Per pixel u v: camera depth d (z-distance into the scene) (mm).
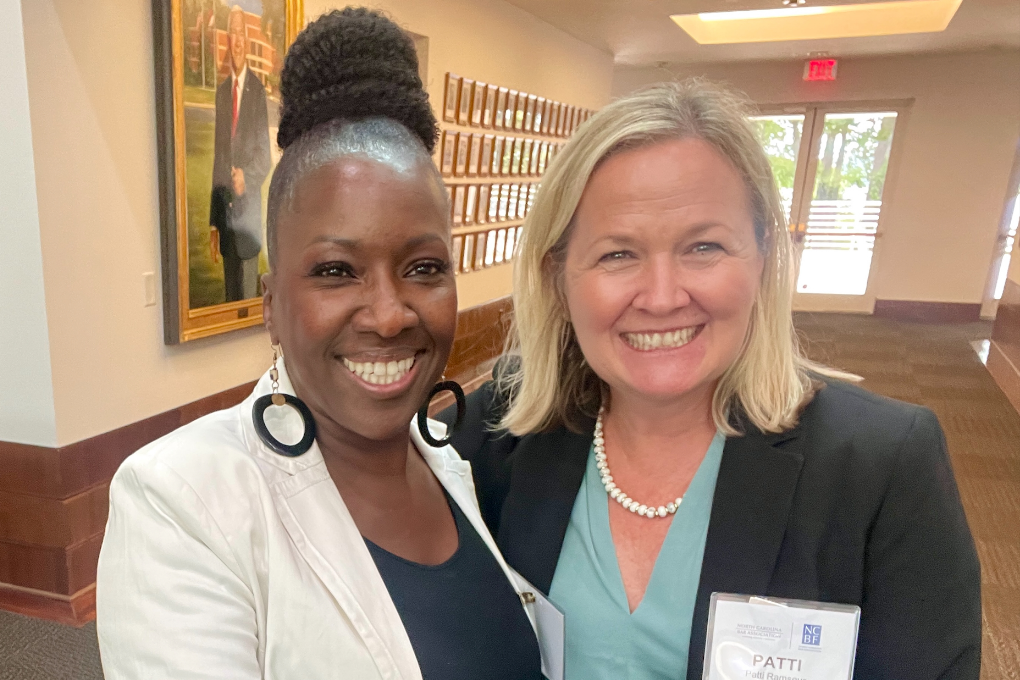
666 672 960
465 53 4656
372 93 723
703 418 1021
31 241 2236
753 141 909
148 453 721
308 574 733
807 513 908
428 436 944
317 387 748
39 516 2455
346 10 744
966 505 3615
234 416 816
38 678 2217
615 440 1086
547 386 1129
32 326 2301
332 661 714
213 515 692
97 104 2369
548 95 6074
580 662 1013
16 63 2125
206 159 2764
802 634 835
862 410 972
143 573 672
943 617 862
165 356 2773
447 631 823
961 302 8336
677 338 922
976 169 7969
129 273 2572
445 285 761
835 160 8453
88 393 2471
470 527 960
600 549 1033
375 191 688
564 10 5379
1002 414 5027
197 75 2666
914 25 6508
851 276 8703
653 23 5793
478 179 5043
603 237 905
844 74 8156
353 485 833
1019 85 7609
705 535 977
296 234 703
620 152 895
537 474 1116
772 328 985
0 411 2395
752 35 6945
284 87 739
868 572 898
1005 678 2348
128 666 660
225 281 2941
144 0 2482
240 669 662
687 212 866
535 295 1090
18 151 2184
